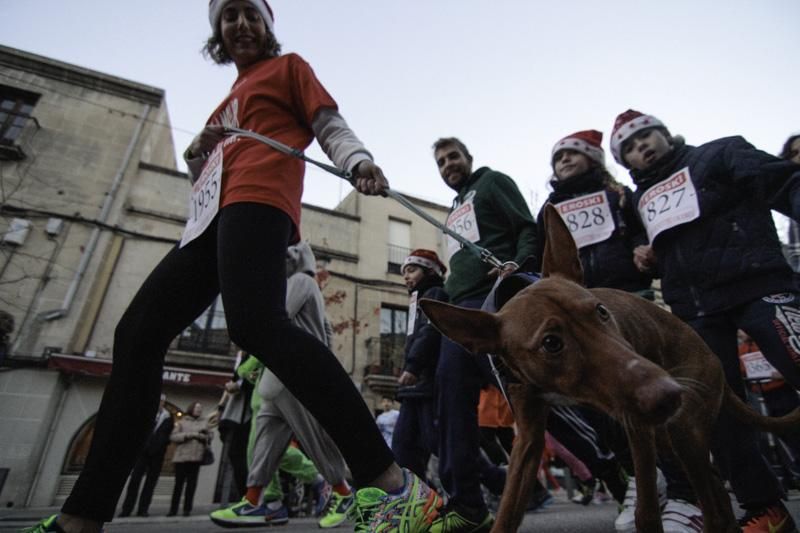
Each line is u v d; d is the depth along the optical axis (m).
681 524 1.76
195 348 10.48
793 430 1.69
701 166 2.13
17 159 10.12
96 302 9.71
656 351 1.54
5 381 8.56
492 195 2.70
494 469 3.56
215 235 1.68
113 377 1.53
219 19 2.05
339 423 1.35
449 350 2.23
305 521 4.33
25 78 10.93
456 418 2.12
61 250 9.73
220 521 3.28
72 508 1.37
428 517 1.35
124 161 10.90
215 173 1.69
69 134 10.73
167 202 11.09
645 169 2.45
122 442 1.45
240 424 4.51
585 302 1.20
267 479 3.38
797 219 1.69
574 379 1.13
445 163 3.16
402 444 2.98
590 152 2.97
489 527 2.04
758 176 1.89
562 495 8.14
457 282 2.64
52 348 9.00
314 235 12.77
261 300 1.42
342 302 12.23
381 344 12.24
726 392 1.70
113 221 10.38
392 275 13.14
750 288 1.90
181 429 6.31
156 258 10.47
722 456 1.91
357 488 1.37
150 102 11.78
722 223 2.02
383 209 13.98
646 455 1.22
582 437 2.50
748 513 1.89
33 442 8.44
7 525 3.93
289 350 1.37
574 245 1.53
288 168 1.65
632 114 2.58
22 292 9.20
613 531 2.62
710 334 2.01
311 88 1.76
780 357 1.78
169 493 9.12
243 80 1.95
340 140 1.67
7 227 9.51
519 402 1.50
